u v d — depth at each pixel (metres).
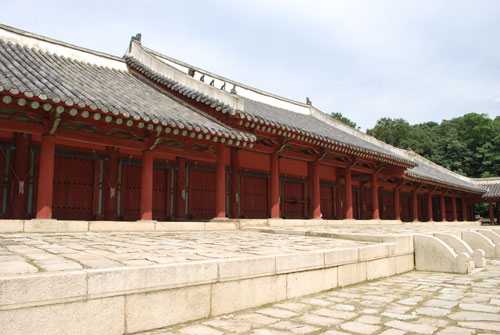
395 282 9.48
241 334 5.13
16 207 14.43
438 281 9.67
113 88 14.93
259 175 22.62
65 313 4.55
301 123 22.78
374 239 11.38
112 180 17.14
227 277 6.22
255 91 25.19
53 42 17.17
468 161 75.25
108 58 19.38
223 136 14.24
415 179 30.80
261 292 6.73
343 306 6.80
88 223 11.95
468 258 11.09
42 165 11.51
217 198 16.14
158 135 13.77
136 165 18.30
